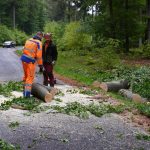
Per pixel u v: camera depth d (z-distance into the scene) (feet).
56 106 37.09
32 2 383.86
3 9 355.77
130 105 39.83
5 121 31.55
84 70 77.56
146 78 52.44
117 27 128.57
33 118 32.86
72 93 46.88
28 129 29.48
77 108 36.24
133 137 28.55
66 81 61.05
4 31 274.36
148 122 33.24
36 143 26.30
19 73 72.90
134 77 53.21
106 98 43.88
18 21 372.79
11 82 53.31
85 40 143.02
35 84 40.75
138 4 128.67
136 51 119.75
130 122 33.04
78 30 141.59
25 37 293.64
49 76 50.19
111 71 71.20
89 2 141.38
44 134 28.30
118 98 44.86
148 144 27.09
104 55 78.74
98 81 56.18
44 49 49.47
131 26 126.72
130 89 49.65
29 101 38.06
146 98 45.65
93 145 26.35
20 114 34.09
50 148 25.41
